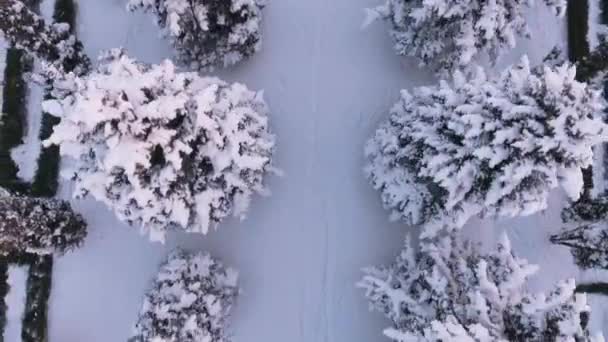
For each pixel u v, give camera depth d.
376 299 11.69
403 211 11.76
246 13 11.87
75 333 13.01
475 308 9.48
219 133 9.29
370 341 12.92
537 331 9.29
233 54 12.91
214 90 9.04
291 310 13.10
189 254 12.28
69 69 12.74
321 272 13.22
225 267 12.91
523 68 9.35
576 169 8.91
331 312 13.09
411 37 12.24
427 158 10.12
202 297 11.41
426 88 10.77
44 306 13.02
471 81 9.79
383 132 11.84
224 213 11.12
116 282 13.12
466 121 9.08
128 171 8.27
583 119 8.49
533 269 10.16
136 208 9.66
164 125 8.66
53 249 12.07
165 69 9.01
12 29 11.17
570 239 12.62
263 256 13.24
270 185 13.38
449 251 11.35
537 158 8.93
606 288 13.38
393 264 12.55
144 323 11.05
